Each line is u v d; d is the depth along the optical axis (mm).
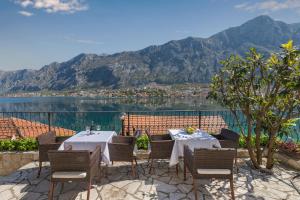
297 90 4941
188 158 4660
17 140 7039
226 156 4219
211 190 4750
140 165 6141
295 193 4645
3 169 6680
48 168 5977
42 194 4621
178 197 4461
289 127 5785
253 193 4633
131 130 8484
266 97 5422
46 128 9344
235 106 5691
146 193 4613
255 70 5434
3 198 4480
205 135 5832
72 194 4578
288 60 4871
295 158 6102
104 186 4914
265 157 6617
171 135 6062
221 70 5863
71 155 4148
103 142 5301
